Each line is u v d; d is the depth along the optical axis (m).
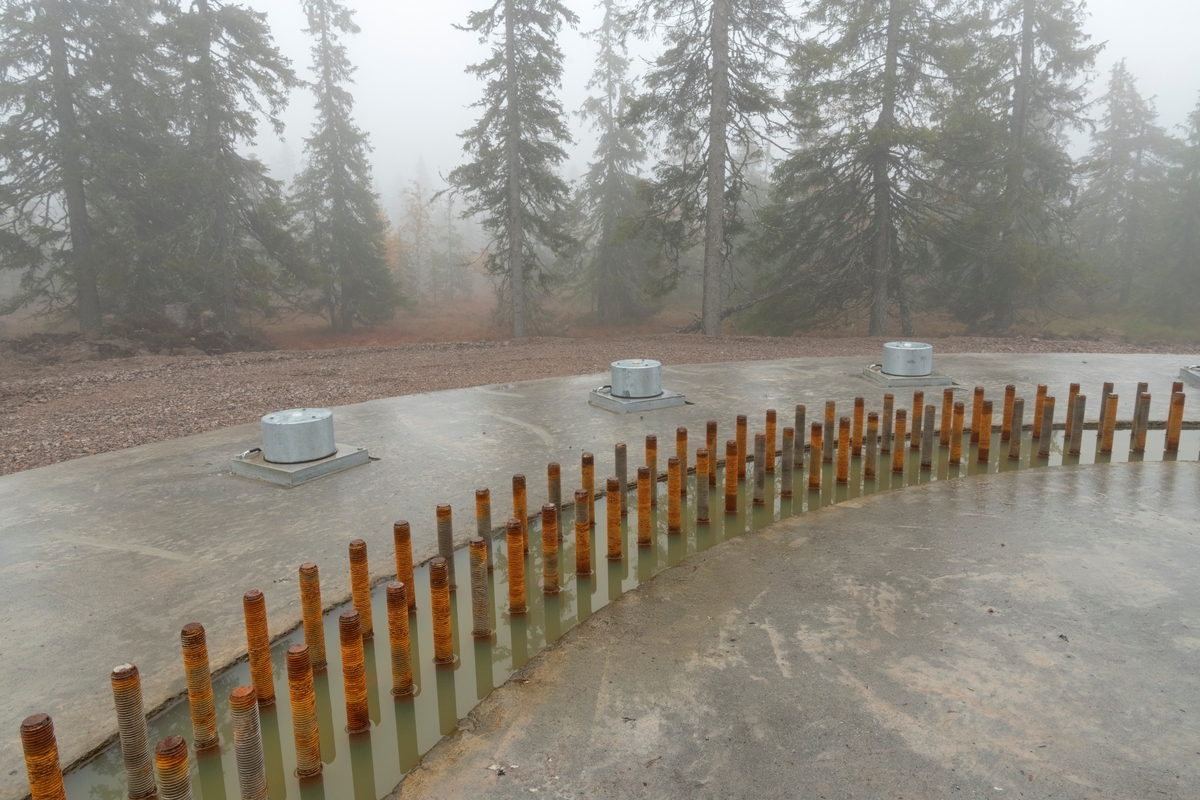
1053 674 4.27
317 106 36.06
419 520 6.92
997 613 5.04
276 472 8.02
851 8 24.31
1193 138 35.84
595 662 4.52
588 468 7.14
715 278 23.83
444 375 15.68
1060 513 7.02
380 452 9.20
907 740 3.68
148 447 9.65
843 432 8.44
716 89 22.73
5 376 17.42
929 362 12.85
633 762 3.57
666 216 25.61
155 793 3.48
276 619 5.07
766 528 6.80
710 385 13.25
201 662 3.78
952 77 24.20
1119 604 5.13
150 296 27.52
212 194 26.50
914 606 5.16
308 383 14.86
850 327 35.22
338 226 36.22
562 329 38.53
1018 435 9.25
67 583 5.62
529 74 26.09
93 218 27.53
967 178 27.14
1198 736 3.69
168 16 24.94
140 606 5.26
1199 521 6.75
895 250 26.44
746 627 4.91
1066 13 26.41
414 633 5.32
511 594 5.36
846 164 25.31
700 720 3.89
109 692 4.25
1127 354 17.41
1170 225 35.88
